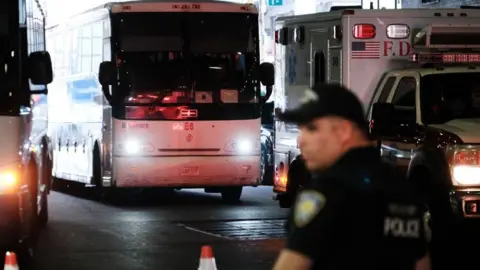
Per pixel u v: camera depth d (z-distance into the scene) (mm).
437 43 16172
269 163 26750
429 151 13461
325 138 4668
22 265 13570
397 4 35844
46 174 18062
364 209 4406
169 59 20906
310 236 4332
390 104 14141
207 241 15930
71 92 24938
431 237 13328
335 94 4688
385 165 4613
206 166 20938
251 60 21156
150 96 20781
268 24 42344
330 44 16875
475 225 13125
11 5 12875
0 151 12828
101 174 22156
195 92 20906
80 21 24000
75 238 16359
